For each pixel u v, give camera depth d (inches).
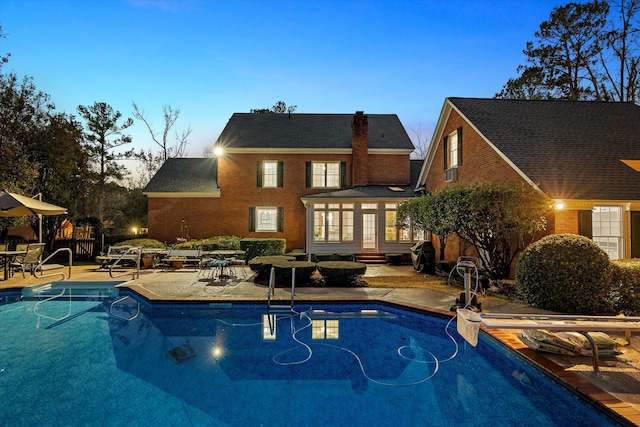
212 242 663.1
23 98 775.7
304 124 916.6
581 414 158.4
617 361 194.2
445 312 298.5
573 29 1019.9
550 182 409.4
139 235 832.9
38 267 448.8
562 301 300.8
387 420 153.7
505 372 205.9
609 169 437.1
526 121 547.2
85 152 924.6
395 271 565.0
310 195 780.0
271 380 193.0
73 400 168.2
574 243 309.6
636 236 400.2
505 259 435.8
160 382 188.7
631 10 977.5
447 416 157.1
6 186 605.6
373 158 852.6
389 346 248.2
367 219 729.6
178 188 831.7
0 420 150.0
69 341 252.1
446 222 433.1
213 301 343.0
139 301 372.2
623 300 300.2
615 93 1031.6
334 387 185.5
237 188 828.0
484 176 520.4
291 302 342.0
